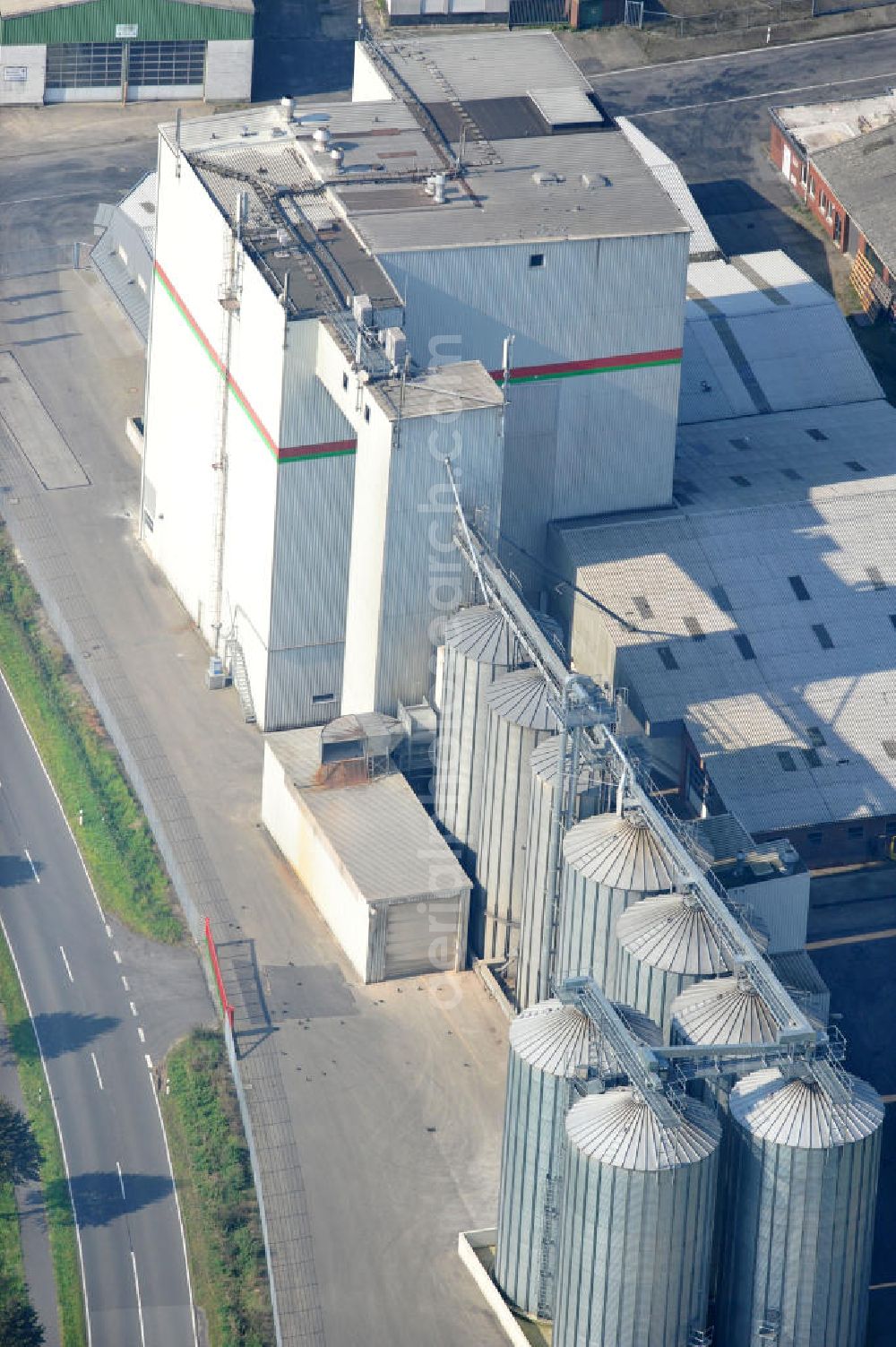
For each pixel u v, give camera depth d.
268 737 198.38
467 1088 176.50
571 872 166.38
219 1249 166.00
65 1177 171.75
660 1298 146.25
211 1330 161.50
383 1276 162.75
